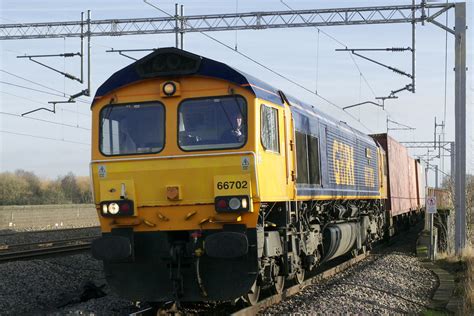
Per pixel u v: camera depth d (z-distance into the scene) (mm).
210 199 9695
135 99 10188
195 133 9875
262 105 10141
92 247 9867
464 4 20766
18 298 12305
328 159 15547
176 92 9930
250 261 9641
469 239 24234
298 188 12281
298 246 12453
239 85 9805
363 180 20453
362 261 20078
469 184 27547
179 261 9758
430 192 42781
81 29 26016
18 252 18594
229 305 11016
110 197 10055
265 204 10211
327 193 15078
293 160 11984
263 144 10008
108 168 10102
